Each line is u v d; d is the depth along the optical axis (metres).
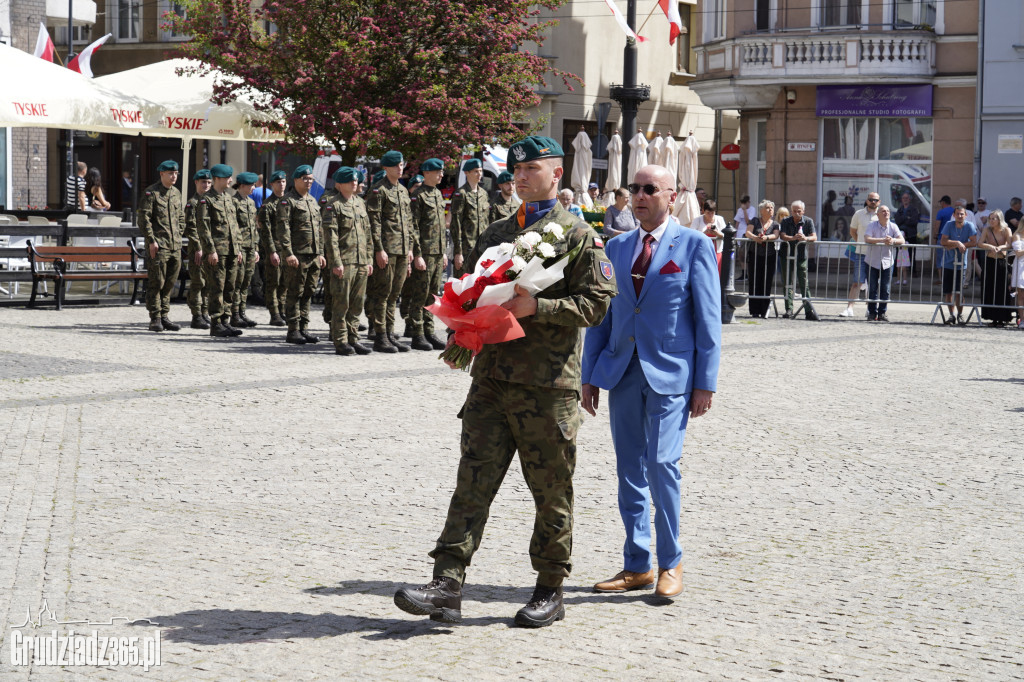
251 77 20.12
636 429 5.75
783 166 31.00
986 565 6.16
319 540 6.37
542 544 5.21
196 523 6.64
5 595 5.36
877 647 4.94
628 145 24.72
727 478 8.12
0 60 18.50
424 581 5.73
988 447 9.34
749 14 30.98
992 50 28.14
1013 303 19.45
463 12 20.17
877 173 30.11
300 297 15.23
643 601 5.54
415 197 14.72
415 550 6.23
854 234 20.58
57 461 8.12
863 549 6.43
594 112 34.50
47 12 30.94
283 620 5.12
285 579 5.69
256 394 10.91
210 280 15.66
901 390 12.17
